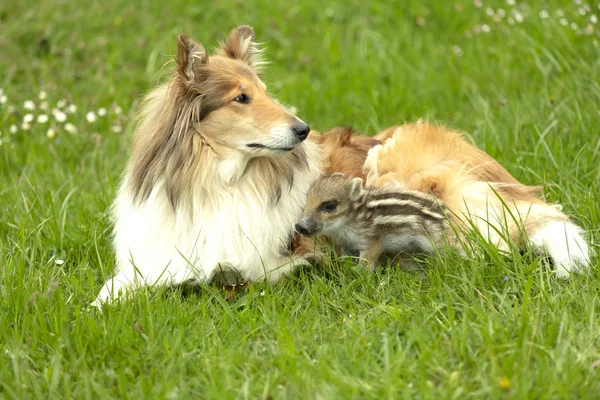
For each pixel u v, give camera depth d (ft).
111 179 40.34
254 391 23.48
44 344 27.04
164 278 31.37
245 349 26.21
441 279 29.58
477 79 51.88
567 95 46.37
